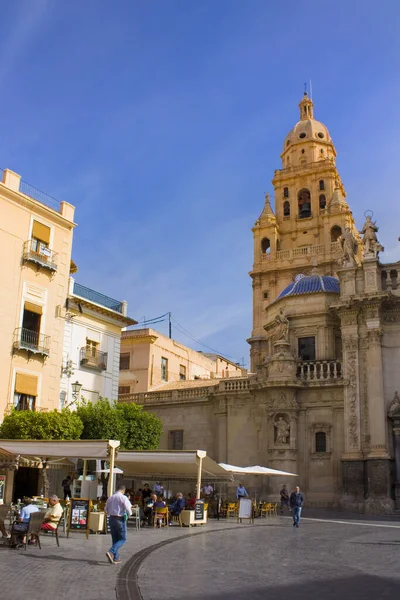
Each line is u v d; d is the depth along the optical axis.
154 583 12.81
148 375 61.66
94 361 41.44
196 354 73.81
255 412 46.16
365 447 40.91
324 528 27.56
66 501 25.25
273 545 20.31
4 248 35.59
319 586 12.95
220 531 25.50
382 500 38.69
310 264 68.44
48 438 31.20
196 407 49.84
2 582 12.50
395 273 43.88
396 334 42.75
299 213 75.50
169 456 27.25
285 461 42.72
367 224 45.09
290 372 44.28
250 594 11.91
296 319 48.88
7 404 34.47
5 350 34.84
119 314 43.97
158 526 26.91
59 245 39.69
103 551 17.83
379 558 17.45
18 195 36.69
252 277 71.69
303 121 81.75
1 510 19.22
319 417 43.50
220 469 30.14
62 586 12.24
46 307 38.00
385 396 41.62
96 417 34.97
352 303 42.88
